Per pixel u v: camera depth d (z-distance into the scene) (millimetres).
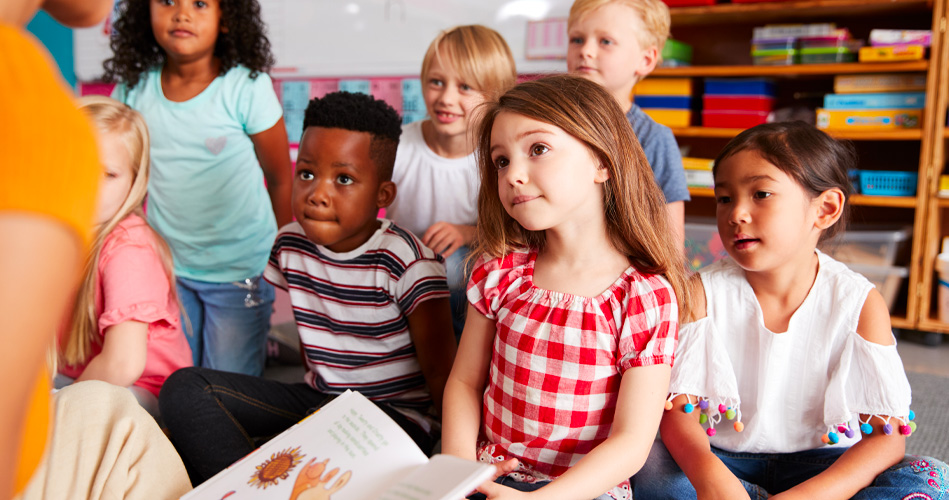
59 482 772
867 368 838
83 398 818
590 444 801
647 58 1438
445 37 1371
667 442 890
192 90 1546
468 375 886
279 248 1134
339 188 1003
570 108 768
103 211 1087
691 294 924
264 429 1082
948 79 2074
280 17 2836
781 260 860
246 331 1634
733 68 2330
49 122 292
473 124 943
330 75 2809
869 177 2227
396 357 1083
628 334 782
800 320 884
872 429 846
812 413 891
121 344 1051
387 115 1047
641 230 818
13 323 272
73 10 415
